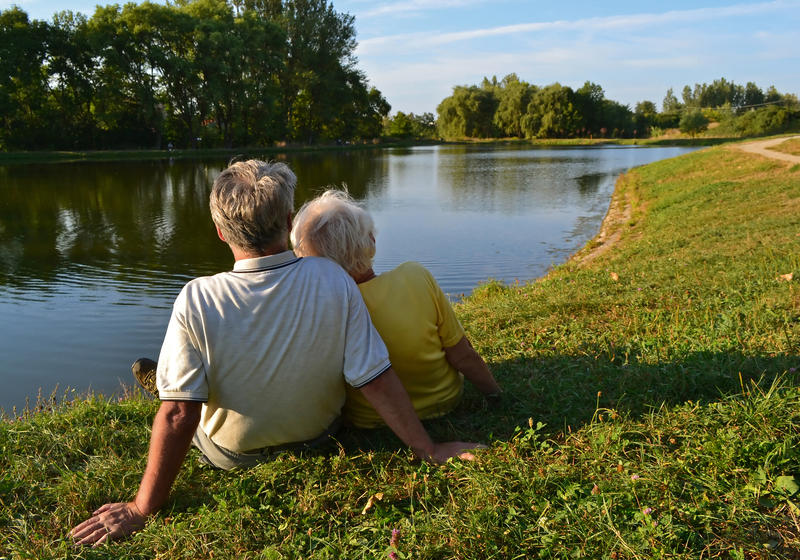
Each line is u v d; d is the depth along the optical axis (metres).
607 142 87.44
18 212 18.80
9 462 2.79
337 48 64.88
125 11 47.88
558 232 14.87
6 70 43.38
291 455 2.52
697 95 159.12
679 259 7.23
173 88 50.25
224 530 2.17
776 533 1.90
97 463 2.74
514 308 5.38
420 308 2.58
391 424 2.38
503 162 45.56
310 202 2.62
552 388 3.07
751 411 2.46
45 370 6.38
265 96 55.50
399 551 1.96
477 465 2.35
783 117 81.56
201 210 19.36
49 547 2.14
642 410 2.72
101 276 10.77
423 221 17.02
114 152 47.41
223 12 53.94
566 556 1.88
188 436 2.21
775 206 11.30
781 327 3.77
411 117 131.00
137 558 2.10
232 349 2.20
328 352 2.26
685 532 1.91
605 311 5.04
